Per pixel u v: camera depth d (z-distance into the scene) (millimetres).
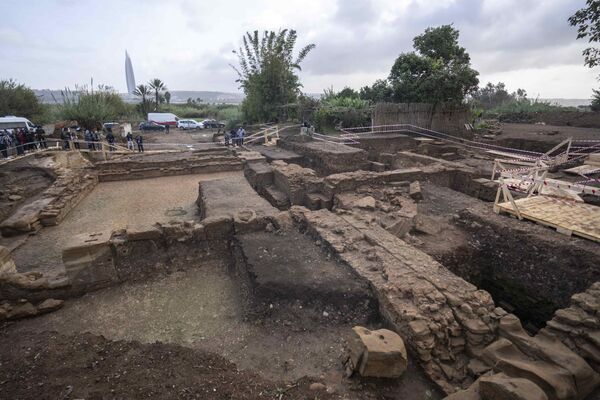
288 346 4176
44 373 3559
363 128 19984
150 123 37125
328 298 4633
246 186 9469
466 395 2996
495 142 19125
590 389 3203
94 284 5469
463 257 6719
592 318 3660
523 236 6430
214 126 40375
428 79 19891
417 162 13172
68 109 29859
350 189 9250
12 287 5004
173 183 12758
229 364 3854
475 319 3939
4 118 22016
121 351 3986
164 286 5641
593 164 11906
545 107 34906
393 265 4938
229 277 5891
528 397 2615
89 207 10148
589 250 5602
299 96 25406
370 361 3332
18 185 11664
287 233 6434
